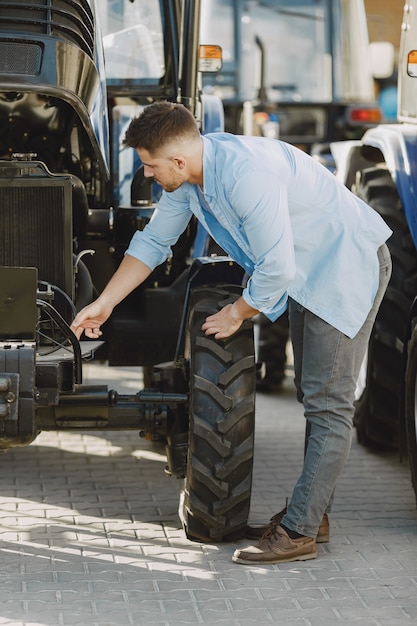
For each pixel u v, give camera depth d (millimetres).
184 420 4516
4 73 4020
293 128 11484
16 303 3854
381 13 16891
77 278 4504
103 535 4531
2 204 4191
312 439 4262
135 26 5613
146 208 4863
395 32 16891
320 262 4117
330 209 4082
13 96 4504
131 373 7508
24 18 4164
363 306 4148
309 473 4246
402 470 5578
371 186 5793
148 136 3859
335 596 3967
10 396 3824
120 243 4879
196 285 4500
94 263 4918
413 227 5180
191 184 4031
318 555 4371
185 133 3867
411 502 5078
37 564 4188
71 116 4660
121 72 5613
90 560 4238
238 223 3969
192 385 4258
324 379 4207
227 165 3865
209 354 4262
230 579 4094
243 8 11328
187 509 4383
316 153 10414
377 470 5570
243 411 4242
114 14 5609
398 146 5391
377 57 11258
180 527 4645
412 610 3857
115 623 3682
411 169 5266
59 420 4449
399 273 5629
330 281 4102
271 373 7230
